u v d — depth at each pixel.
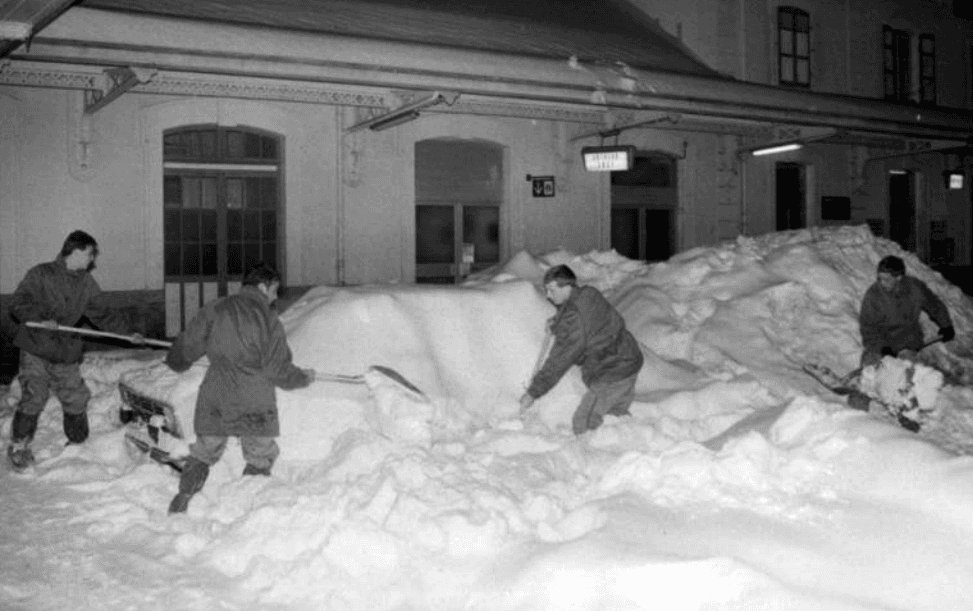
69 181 11.55
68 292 6.90
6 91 11.15
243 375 5.69
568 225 15.80
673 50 17.25
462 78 11.77
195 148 12.69
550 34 15.28
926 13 22.20
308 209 13.22
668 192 17.36
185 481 5.65
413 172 14.08
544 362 7.11
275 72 10.45
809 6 19.53
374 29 12.45
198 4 11.38
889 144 19.19
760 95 15.11
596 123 15.49
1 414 8.50
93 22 9.55
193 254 12.77
